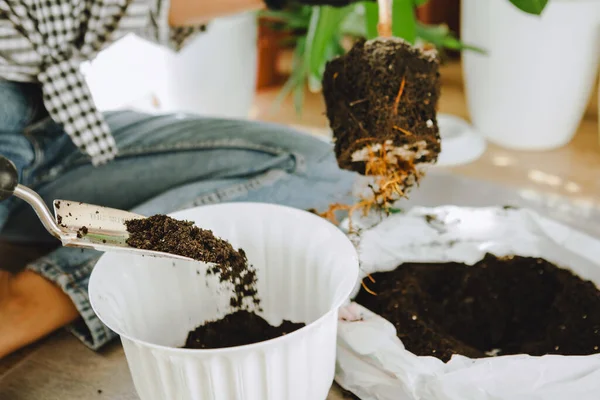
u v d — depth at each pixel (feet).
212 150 2.90
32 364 2.46
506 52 3.74
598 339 2.28
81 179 2.92
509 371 2.01
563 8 3.51
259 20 4.85
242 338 2.34
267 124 3.09
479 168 3.83
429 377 2.04
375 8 3.31
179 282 2.28
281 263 2.33
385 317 2.39
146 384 1.95
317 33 3.59
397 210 3.05
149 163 2.91
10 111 2.63
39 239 3.05
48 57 2.59
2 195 1.81
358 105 2.27
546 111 3.84
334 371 2.22
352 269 2.04
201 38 4.12
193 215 2.26
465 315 2.53
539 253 2.68
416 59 2.27
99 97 4.36
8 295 2.42
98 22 2.63
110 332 2.49
